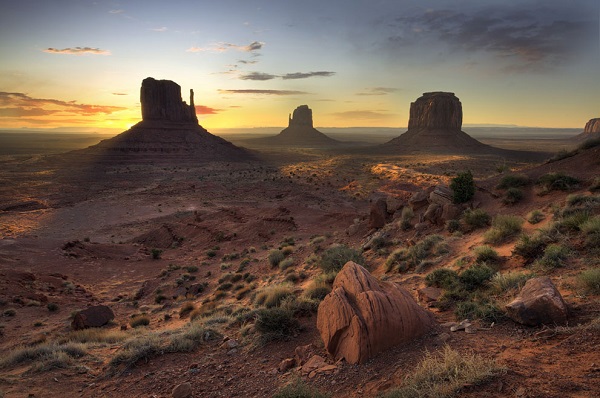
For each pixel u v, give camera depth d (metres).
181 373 8.95
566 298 7.66
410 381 5.57
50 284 30.23
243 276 26.00
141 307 24.33
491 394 4.66
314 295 12.36
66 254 40.84
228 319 13.31
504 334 6.77
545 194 16.75
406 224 20.91
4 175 150.38
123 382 8.95
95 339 15.31
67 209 91.50
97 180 142.00
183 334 11.40
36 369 10.17
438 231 18.33
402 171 136.62
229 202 95.75
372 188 103.12
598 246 9.93
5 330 19.97
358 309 7.67
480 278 10.21
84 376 9.73
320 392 6.26
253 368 8.51
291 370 7.85
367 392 6.03
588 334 5.81
